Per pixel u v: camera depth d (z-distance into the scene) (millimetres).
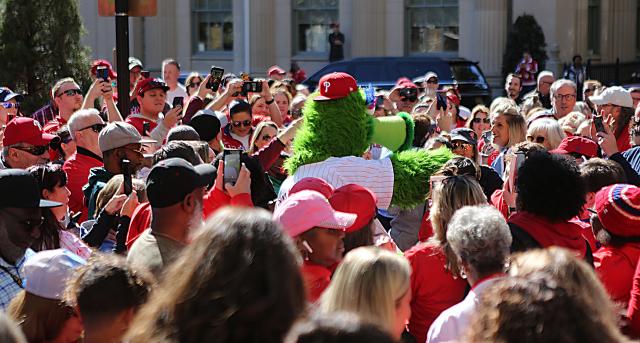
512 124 15383
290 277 5016
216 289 4941
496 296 4988
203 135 13867
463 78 38781
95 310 6301
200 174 8156
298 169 10305
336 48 48781
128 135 11766
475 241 7289
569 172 8617
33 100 26891
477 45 47469
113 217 9922
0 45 27531
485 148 17047
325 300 6750
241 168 9344
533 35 45406
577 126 16812
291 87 26734
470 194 8648
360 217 8781
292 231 7734
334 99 10289
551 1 46344
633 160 13430
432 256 8547
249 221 5086
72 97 17531
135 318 5922
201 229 5207
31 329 6855
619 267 8664
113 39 51219
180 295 5016
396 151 11070
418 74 38656
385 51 50156
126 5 16047
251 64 51281
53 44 27672
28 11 27422
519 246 8477
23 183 8344
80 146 12953
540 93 27500
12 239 8180
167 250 7754
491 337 4883
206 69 53312
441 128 19984
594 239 10023
